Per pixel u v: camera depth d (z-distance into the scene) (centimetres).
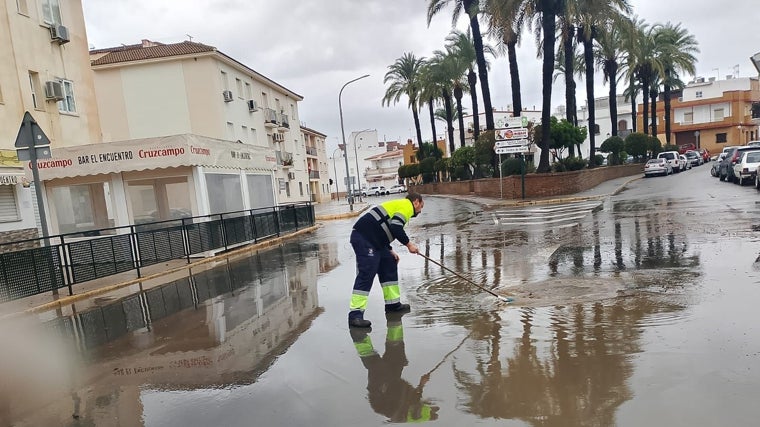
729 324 438
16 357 546
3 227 1462
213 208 1480
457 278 764
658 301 529
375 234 569
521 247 1030
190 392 405
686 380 341
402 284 752
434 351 444
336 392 377
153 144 1330
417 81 4875
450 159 4319
